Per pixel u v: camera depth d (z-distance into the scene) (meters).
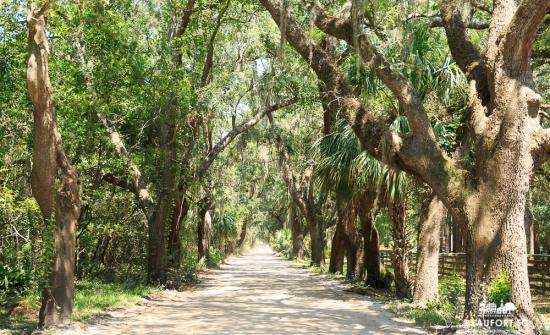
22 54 14.23
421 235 15.20
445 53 16.50
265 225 80.06
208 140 31.23
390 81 11.44
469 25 16.81
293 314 13.55
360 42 11.63
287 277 28.55
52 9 11.11
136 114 18.08
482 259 10.61
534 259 21.09
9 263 16.55
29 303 13.30
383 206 20.08
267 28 24.28
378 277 20.64
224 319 12.60
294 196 37.66
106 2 13.36
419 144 11.37
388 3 14.46
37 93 10.12
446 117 15.70
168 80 17.19
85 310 12.87
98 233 22.39
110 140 18.52
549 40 15.21
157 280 20.48
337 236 29.47
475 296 10.54
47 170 10.35
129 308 14.29
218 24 21.41
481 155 10.79
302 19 17.00
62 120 15.36
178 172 21.20
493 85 10.68
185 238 32.53
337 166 17.33
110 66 15.41
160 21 19.12
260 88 24.23
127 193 23.55
